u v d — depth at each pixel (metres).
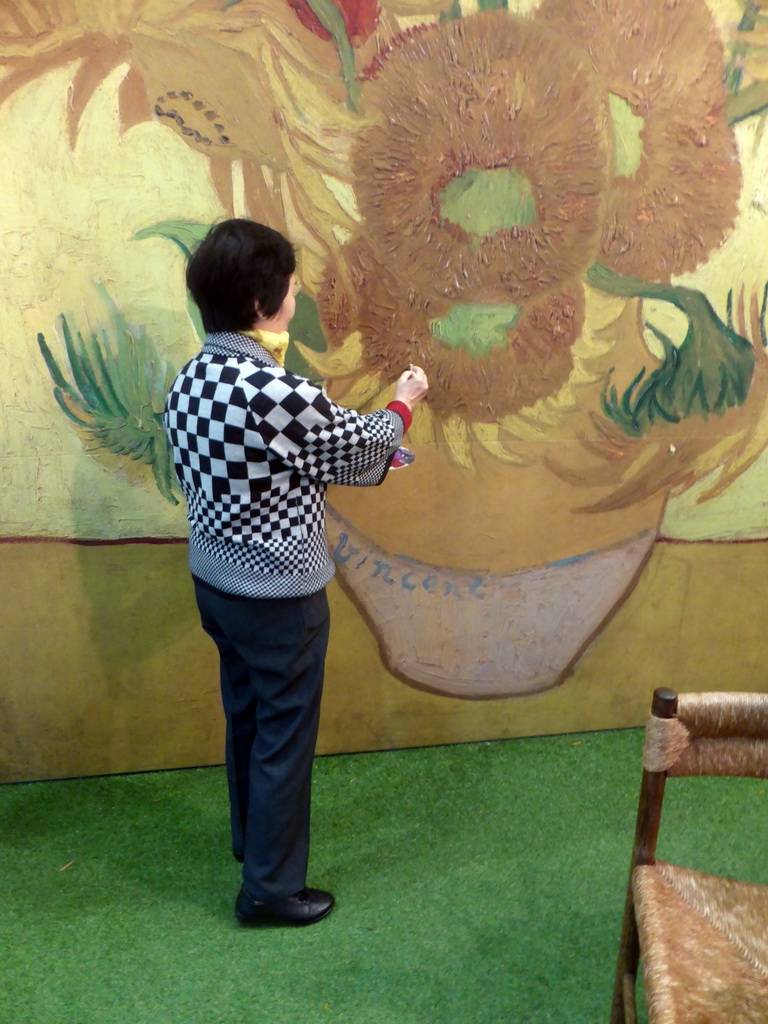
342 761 2.26
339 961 1.63
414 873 1.87
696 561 2.26
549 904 1.78
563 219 1.91
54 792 2.12
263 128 1.76
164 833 1.99
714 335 2.06
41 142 1.70
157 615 2.07
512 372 2.00
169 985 1.57
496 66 1.79
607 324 2.00
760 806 2.08
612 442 2.10
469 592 2.18
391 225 1.86
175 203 1.78
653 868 1.28
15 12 1.63
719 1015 1.06
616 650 2.32
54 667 2.06
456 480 2.07
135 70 1.69
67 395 1.86
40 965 1.61
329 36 1.73
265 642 1.53
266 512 1.44
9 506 1.92
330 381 1.94
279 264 1.39
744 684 2.42
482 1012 1.52
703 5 1.82
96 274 1.80
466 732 2.33
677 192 1.93
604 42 1.81
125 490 1.95
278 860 1.66
